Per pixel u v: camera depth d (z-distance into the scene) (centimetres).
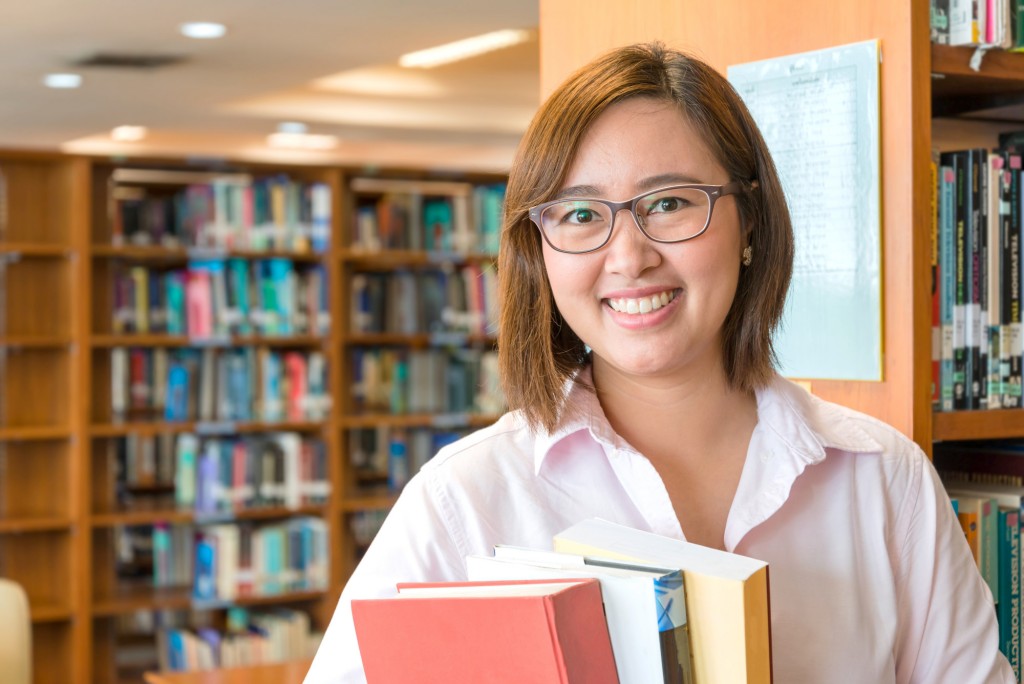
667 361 121
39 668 580
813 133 165
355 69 541
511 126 728
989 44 157
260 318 616
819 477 133
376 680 106
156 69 532
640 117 120
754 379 131
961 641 137
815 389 166
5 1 412
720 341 132
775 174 129
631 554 109
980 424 162
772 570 130
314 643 598
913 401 154
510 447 133
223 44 485
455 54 548
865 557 134
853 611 131
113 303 594
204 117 667
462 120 709
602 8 202
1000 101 175
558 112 121
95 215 588
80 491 570
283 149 812
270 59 515
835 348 163
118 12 429
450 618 100
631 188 119
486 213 671
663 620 102
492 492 130
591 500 131
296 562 607
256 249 617
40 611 567
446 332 658
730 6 178
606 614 102
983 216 164
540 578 105
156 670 614
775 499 129
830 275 164
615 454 128
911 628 137
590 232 121
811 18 166
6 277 579
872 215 158
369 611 104
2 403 578
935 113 183
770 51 172
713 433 132
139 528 633
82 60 511
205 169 610
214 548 592
